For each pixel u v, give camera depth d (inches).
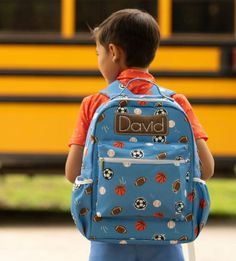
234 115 496.7
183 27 499.8
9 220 546.9
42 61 497.7
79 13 499.2
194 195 195.6
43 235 474.3
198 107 496.4
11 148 493.0
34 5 499.8
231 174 522.3
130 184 190.4
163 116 193.9
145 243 194.4
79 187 193.5
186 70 497.4
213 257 406.6
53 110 493.7
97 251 197.9
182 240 195.0
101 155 191.6
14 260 393.1
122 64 204.1
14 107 494.0
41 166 523.2
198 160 196.9
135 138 193.5
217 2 500.7
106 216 191.8
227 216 593.3
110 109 193.3
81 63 497.4
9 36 498.3
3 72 495.5
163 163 191.0
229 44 498.3
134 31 201.2
